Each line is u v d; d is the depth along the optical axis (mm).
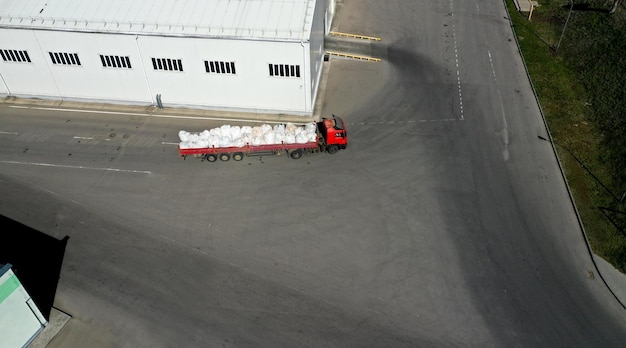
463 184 34344
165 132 38281
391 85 42344
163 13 37594
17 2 38625
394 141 37406
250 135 35156
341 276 29188
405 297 28219
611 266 29891
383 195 33562
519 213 32594
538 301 28109
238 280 28984
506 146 37156
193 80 38750
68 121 39312
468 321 27219
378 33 47844
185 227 31734
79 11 37938
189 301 28047
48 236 31234
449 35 47719
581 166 35906
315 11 37750
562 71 44312
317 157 36219
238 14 37250
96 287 28688
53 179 34750
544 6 51969
